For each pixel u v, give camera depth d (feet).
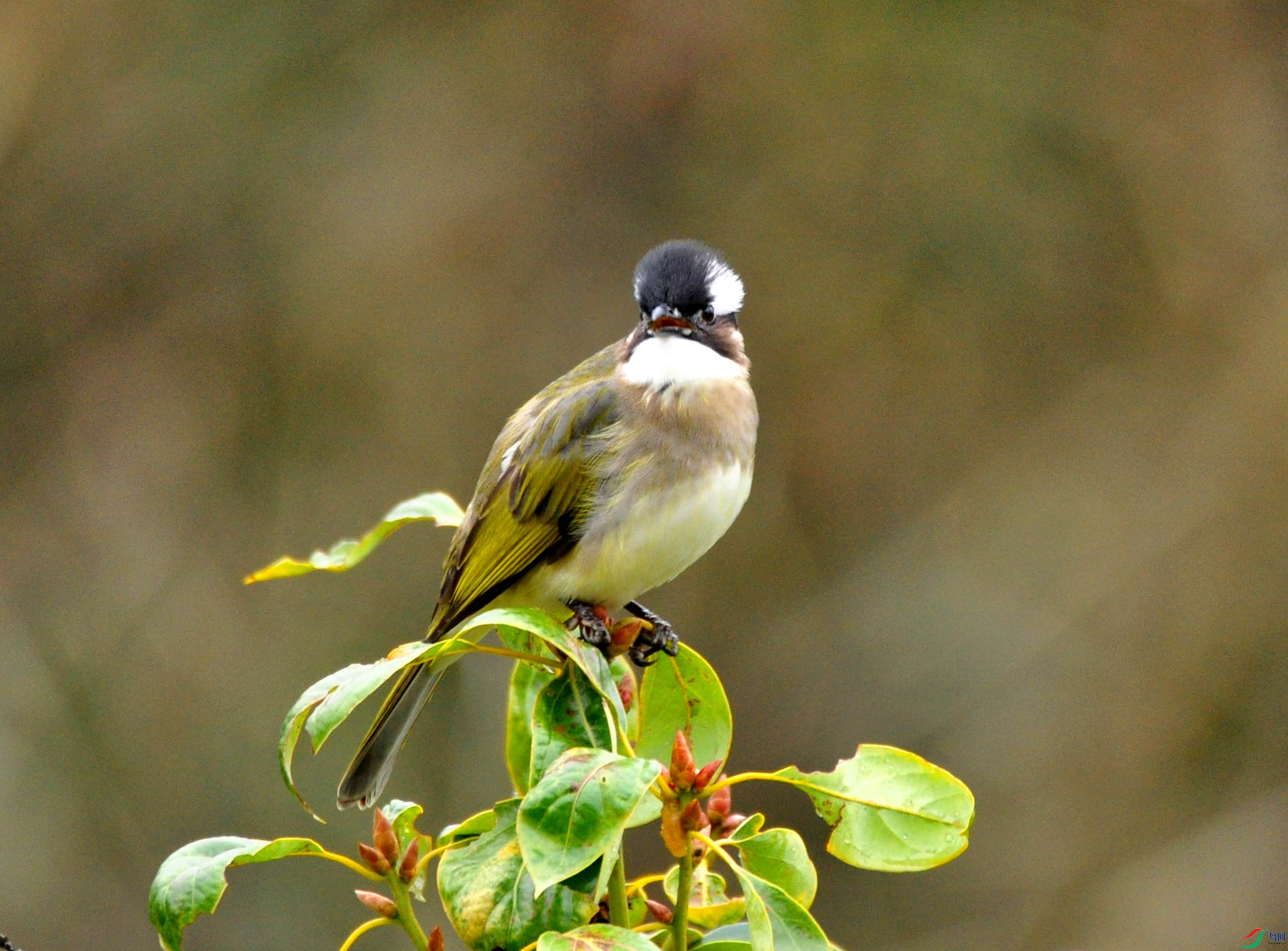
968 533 47.73
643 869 43.29
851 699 46.14
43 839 44.01
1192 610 46.44
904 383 48.83
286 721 14.17
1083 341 49.26
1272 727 45.09
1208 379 48.57
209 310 50.62
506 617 14.62
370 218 50.55
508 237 50.01
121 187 51.26
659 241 49.65
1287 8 50.06
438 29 52.06
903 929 43.29
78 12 51.49
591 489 21.01
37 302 50.72
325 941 42.11
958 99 49.93
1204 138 49.67
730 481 21.48
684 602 47.01
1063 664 46.03
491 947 14.84
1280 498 46.98
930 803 15.56
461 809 44.21
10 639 46.96
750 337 49.06
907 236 49.44
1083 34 50.16
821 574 47.55
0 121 50.93
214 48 51.83
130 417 49.78
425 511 18.56
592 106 50.55
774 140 49.88
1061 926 42.75
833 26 50.14
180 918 14.24
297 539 48.32
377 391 49.34
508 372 49.08
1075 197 49.55
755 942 13.94
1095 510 47.73
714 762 16.89
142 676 46.60
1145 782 44.80
